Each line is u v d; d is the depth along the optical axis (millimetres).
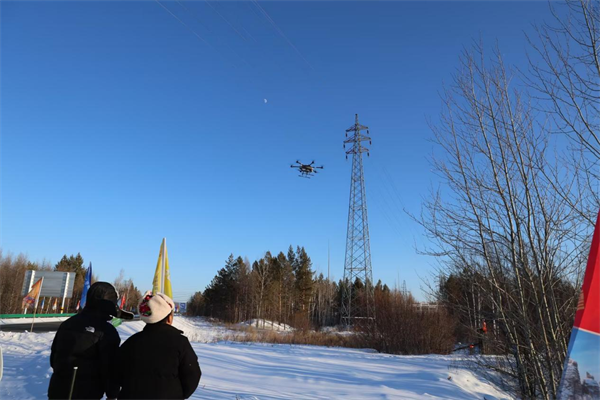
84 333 3488
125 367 3162
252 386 8984
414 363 17031
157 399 3021
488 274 6375
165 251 6793
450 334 24203
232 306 72250
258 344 24484
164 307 3262
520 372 6312
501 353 6871
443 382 11305
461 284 7141
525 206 5941
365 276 38938
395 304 26547
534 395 6078
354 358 18188
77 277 71438
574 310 5535
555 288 5734
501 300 6320
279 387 9133
